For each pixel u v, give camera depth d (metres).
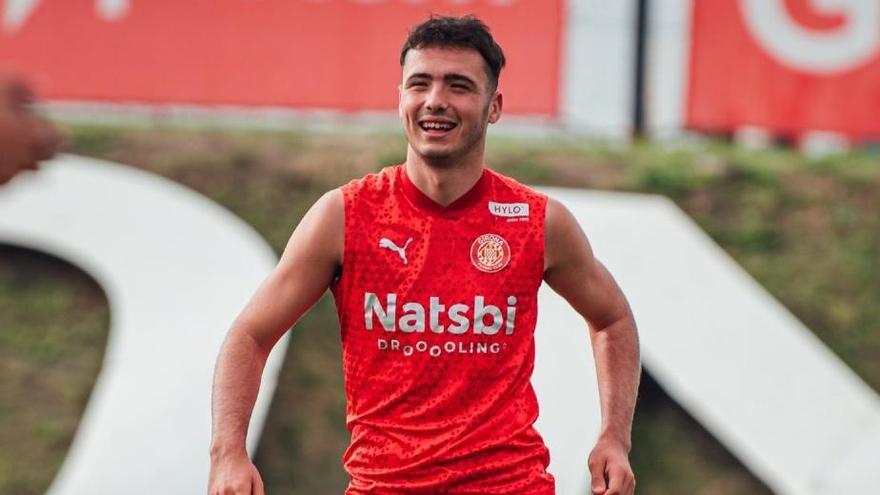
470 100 10.68
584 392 28.50
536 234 11.09
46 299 31.69
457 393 10.89
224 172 33.97
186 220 31.64
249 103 32.28
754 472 29.61
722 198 34.91
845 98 33.44
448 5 32.34
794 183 35.69
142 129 35.09
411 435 10.91
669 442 30.34
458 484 10.88
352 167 34.25
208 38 32.19
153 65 32.06
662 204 33.34
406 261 10.90
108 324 31.33
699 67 33.44
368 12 32.34
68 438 29.31
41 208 31.78
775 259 33.81
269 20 32.31
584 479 27.11
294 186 33.84
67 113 35.06
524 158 34.81
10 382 30.22
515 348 11.07
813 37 33.34
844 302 33.31
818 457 29.55
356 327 11.02
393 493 10.91
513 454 10.98
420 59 10.73
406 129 10.87
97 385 29.73
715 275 31.81
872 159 36.97
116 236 31.38
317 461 29.02
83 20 31.89
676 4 34.38
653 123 35.25
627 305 12.00
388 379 10.95
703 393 30.11
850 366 32.06
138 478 26.84
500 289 10.97
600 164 34.94
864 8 33.31
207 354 28.58
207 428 27.52
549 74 32.44
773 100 33.38
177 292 30.14
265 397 28.08
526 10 32.38
